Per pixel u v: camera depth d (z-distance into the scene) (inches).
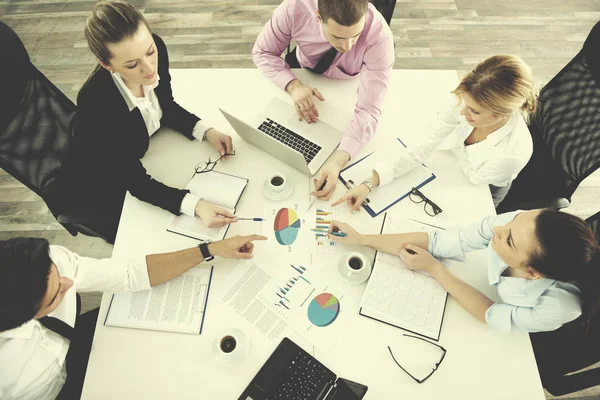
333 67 72.3
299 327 51.3
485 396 47.4
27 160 61.4
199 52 121.5
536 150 72.0
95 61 119.0
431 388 47.8
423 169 63.6
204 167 63.9
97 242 92.0
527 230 42.4
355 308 52.6
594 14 130.2
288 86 71.4
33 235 92.5
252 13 129.3
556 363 54.4
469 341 50.6
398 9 130.6
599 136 61.3
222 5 131.0
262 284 54.1
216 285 54.2
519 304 48.5
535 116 70.9
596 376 51.6
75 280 51.1
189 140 66.9
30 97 60.1
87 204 67.3
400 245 55.9
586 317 44.6
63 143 65.2
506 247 45.2
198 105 70.7
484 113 53.7
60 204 66.9
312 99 69.4
